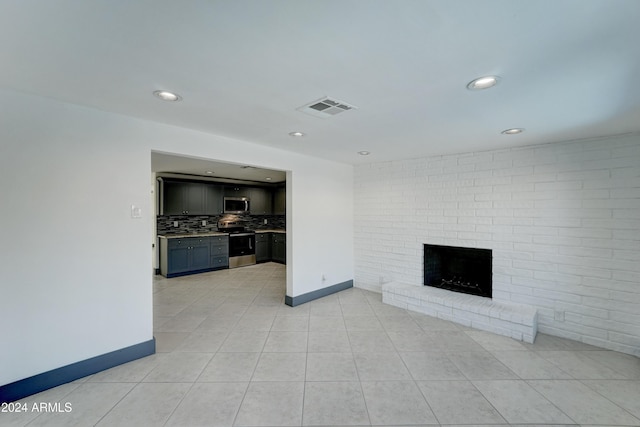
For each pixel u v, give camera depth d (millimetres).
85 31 1254
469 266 3834
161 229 6184
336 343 2889
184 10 1109
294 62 1517
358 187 4867
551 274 3109
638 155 2668
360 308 3918
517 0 1049
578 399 2037
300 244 4070
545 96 1922
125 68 1603
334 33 1261
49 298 2098
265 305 4059
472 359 2580
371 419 1834
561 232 3053
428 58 1467
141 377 2273
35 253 2041
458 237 3781
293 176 3939
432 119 2404
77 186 2213
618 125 2506
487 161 3549
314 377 2295
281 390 2127
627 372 2383
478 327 3232
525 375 2334
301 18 1158
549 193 3123
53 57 1484
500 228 3447
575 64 1508
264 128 2719
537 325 3162
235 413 1883
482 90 1842
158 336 3041
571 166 3000
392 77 1676
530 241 3240
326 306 4000
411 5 1079
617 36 1255
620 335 2736
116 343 2418
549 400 2025
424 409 1928
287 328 3260
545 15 1129
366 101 2033
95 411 1883
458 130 2719
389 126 2615
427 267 4117
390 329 3232
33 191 2035
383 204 4555
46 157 2080
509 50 1385
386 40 1312
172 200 6031
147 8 1097
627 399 2039
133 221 2494
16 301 1974
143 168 2531
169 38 1309
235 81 1744
